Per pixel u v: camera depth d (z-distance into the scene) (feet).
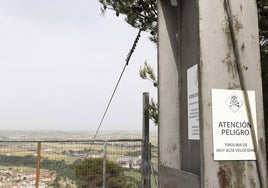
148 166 25.52
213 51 8.36
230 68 8.38
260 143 8.24
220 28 8.48
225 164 8.02
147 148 25.58
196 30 8.66
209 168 7.95
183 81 10.37
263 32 15.97
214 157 8.00
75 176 26.96
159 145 10.30
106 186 26.58
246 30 8.54
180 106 10.54
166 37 10.76
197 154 9.11
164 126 10.41
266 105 14.56
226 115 8.20
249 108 8.27
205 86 8.22
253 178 8.07
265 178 8.09
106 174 26.78
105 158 26.76
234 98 8.28
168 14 10.89
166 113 10.46
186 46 10.19
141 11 20.90
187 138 9.93
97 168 27.30
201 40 8.37
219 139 8.09
